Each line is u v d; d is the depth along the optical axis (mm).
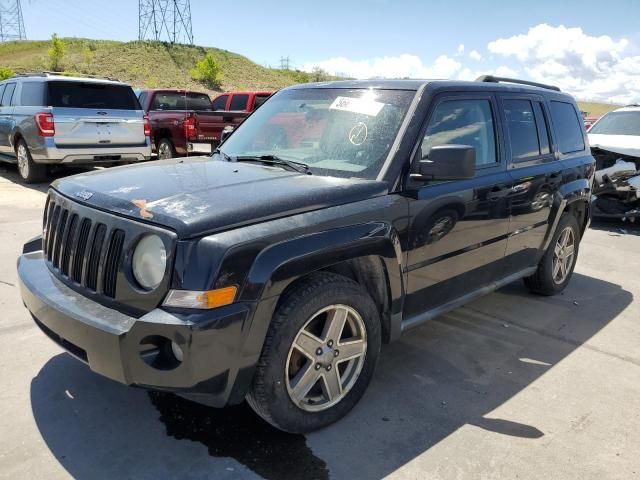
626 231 8469
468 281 3908
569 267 5406
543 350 4082
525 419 3137
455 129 3666
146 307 2465
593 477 2656
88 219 2764
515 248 4355
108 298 2604
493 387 3494
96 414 2980
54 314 2654
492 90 4105
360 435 2914
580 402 3350
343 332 3057
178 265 2383
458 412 3182
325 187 2947
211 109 15516
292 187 2924
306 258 2611
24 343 3748
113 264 2584
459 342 4164
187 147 12547
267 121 4070
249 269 2447
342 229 2793
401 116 3389
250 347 2494
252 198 2713
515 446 2875
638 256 7012
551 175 4586
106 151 10086
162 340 2443
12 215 7527
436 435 2943
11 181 10648
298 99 4039
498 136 4078
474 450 2826
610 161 8500
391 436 2916
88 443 2738
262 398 2645
